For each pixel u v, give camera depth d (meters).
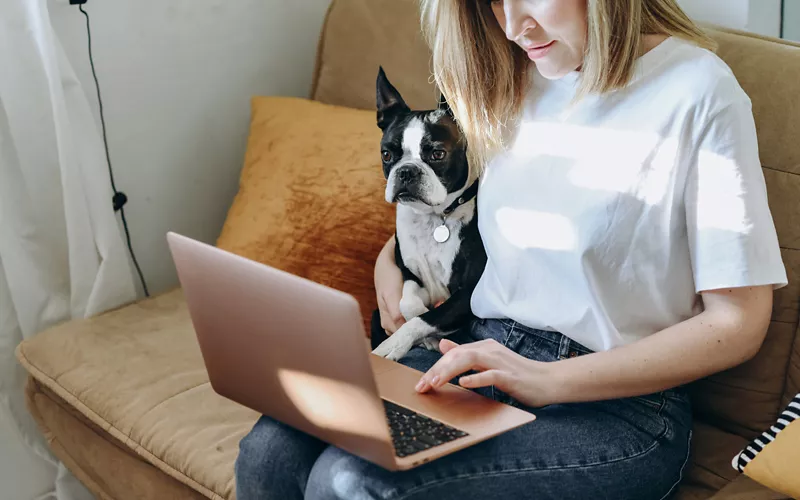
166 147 2.26
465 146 1.48
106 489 1.76
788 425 1.17
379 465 1.04
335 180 1.87
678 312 1.25
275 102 2.09
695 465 1.35
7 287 1.98
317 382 1.04
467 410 1.16
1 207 1.91
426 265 1.54
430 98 1.92
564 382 1.18
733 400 1.42
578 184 1.26
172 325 1.91
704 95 1.16
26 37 1.87
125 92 2.14
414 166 1.45
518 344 1.35
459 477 1.08
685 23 1.24
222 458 1.46
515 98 1.38
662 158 1.19
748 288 1.16
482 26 1.35
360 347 0.95
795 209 1.35
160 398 1.64
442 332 1.46
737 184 1.15
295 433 1.19
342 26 2.11
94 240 2.05
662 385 1.18
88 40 2.04
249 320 1.09
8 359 2.00
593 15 1.18
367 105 2.05
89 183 2.00
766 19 1.82
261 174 1.99
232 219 2.00
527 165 1.34
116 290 2.06
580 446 1.16
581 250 1.23
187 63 2.25
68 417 1.79
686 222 1.20
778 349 1.37
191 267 1.15
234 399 1.26
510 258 1.34
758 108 1.40
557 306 1.29
